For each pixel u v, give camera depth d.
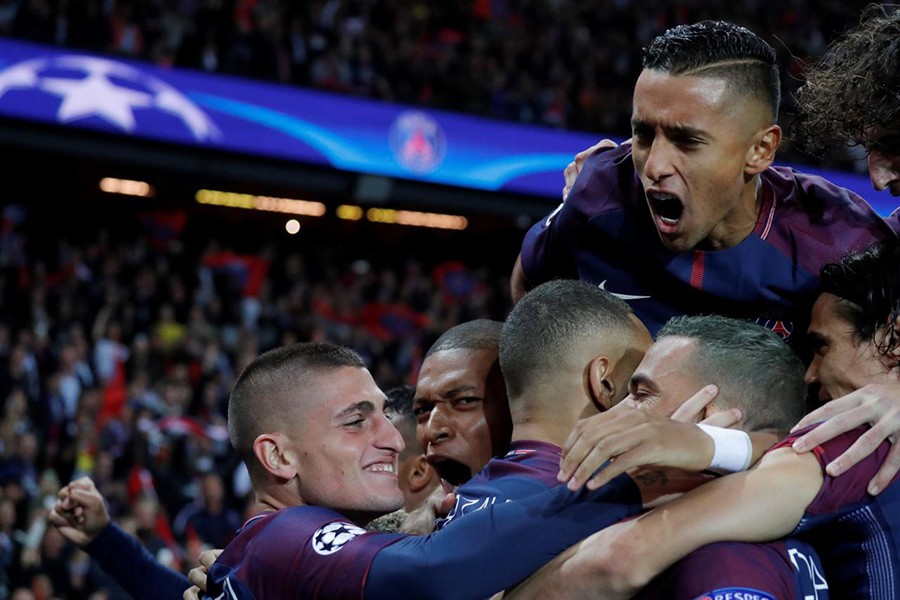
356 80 14.32
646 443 1.84
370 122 13.92
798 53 16.47
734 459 1.94
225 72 13.41
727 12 17.05
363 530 2.26
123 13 13.10
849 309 2.27
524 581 2.05
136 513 8.95
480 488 2.21
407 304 15.58
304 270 15.70
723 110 2.26
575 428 1.88
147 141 13.26
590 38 16.42
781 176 2.60
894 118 2.31
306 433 2.52
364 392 2.56
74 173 15.98
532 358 2.25
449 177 14.32
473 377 2.58
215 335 12.73
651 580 1.95
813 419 2.03
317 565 2.20
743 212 2.45
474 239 18.64
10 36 12.14
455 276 17.09
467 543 2.04
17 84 12.06
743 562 1.87
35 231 15.88
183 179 16.19
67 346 11.16
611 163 2.66
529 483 2.14
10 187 15.81
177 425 10.34
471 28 15.78
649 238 2.57
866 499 2.00
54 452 9.83
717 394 2.04
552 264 2.84
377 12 15.34
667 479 2.04
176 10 13.46
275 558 2.29
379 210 17.88
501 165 14.58
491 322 2.70
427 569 2.04
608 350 2.25
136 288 13.29
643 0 16.94
